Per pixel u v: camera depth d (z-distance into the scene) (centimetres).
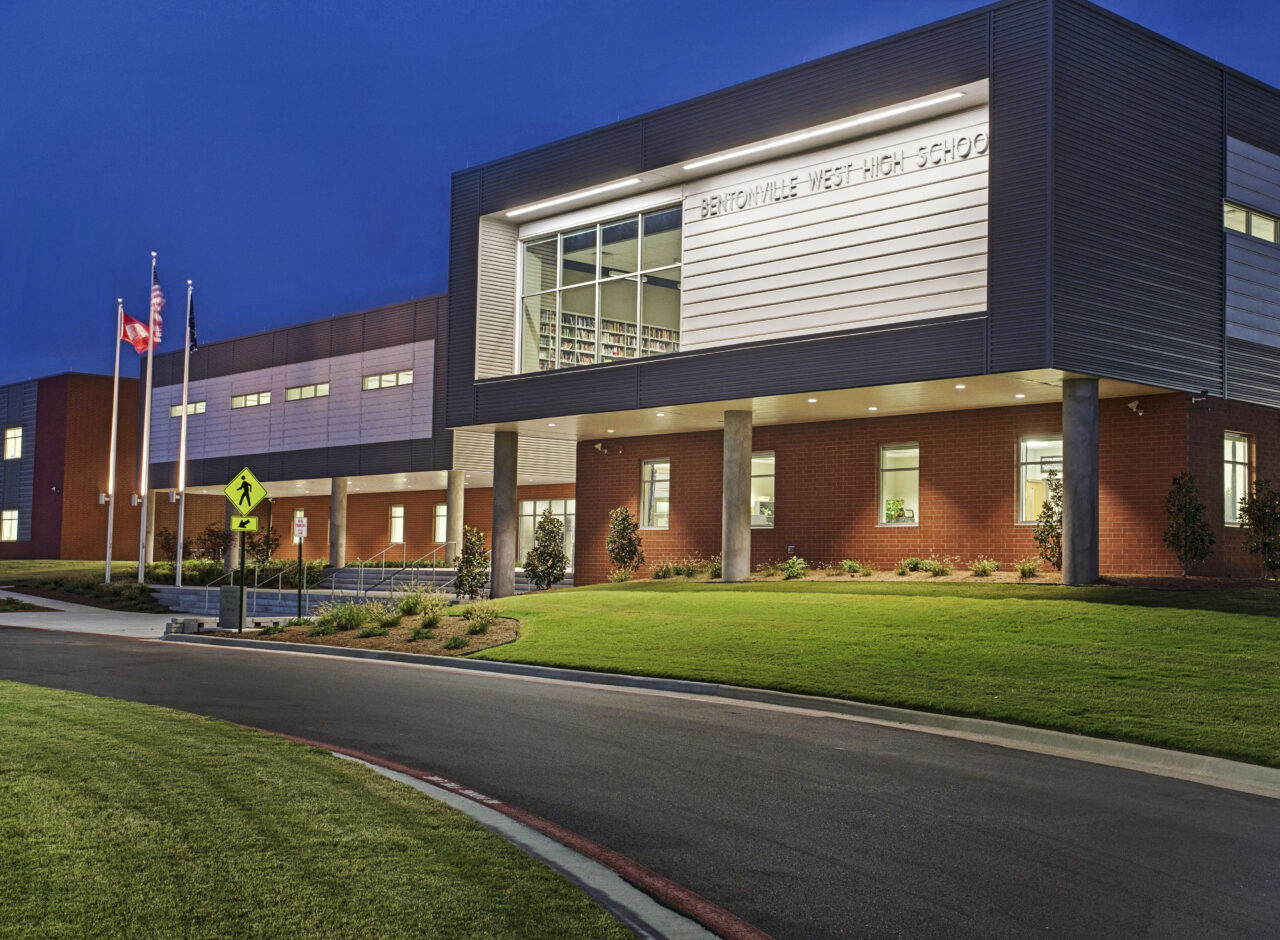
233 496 2483
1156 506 2197
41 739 982
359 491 5206
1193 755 1057
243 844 660
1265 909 638
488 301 2912
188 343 4131
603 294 2748
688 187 2559
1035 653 1548
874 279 2228
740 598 2239
